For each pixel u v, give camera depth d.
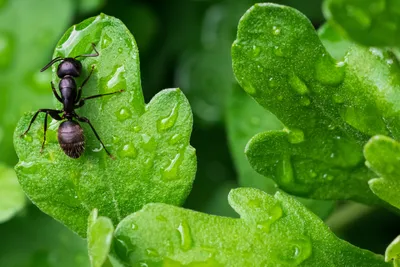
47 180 0.14
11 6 0.18
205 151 0.19
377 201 0.15
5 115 0.18
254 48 0.14
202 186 0.19
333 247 0.14
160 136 0.14
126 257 0.14
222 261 0.14
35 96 0.18
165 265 0.14
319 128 0.14
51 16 0.18
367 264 0.14
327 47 0.15
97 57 0.15
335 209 0.17
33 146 0.14
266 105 0.14
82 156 0.14
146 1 0.20
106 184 0.14
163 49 0.20
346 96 0.14
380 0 0.13
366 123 0.14
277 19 0.14
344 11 0.13
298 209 0.14
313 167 0.15
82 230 0.14
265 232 0.14
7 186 0.17
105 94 0.14
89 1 0.19
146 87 0.20
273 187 0.16
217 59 0.19
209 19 0.20
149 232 0.14
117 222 0.14
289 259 0.14
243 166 0.16
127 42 0.14
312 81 0.14
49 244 0.17
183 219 0.14
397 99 0.14
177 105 0.14
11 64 0.18
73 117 0.14
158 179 0.14
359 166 0.14
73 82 0.14
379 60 0.14
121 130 0.14
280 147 0.14
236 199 0.14
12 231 0.17
